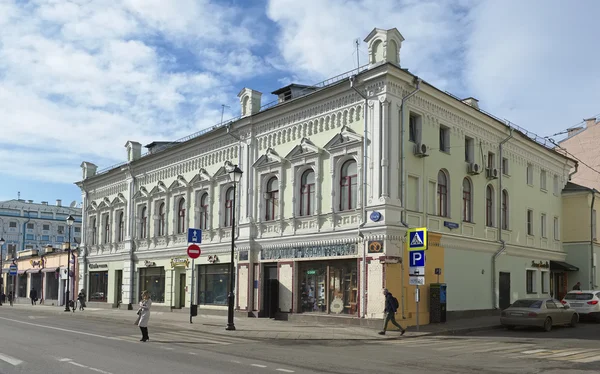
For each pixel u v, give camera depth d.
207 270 33.56
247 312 29.28
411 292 24.03
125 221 42.12
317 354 15.53
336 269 25.50
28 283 61.19
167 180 38.12
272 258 28.52
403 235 23.73
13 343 17.25
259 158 29.77
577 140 47.44
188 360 13.70
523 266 33.59
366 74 24.20
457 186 28.12
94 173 49.59
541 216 37.12
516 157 34.19
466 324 24.84
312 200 27.11
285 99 30.67
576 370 13.00
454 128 28.23
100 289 45.38
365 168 24.25
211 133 33.16
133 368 12.28
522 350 17.00
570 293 29.59
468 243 28.23
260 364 13.17
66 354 14.62
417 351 16.67
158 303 37.34
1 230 95.75
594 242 39.12
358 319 23.70
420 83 24.98
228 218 32.41
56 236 101.56
